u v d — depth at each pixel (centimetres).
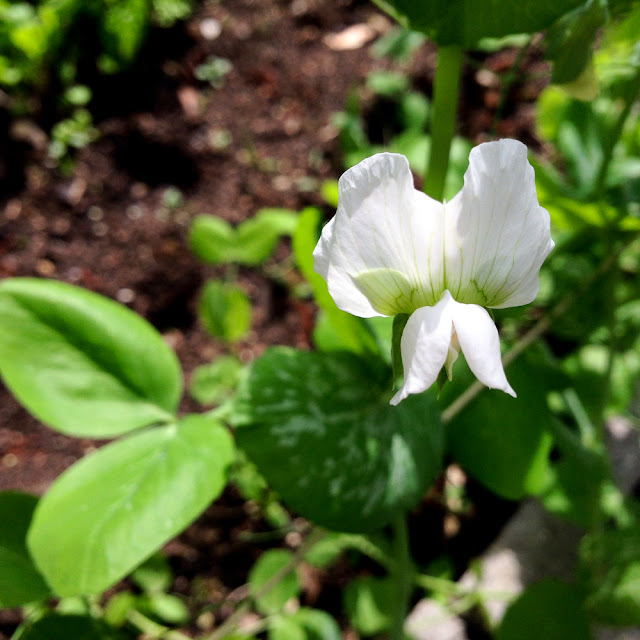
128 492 11
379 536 18
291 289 25
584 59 10
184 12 31
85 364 13
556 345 22
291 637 17
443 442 12
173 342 24
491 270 8
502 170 7
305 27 31
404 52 25
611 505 18
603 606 15
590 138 18
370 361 13
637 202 15
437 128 11
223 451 12
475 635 18
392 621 15
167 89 29
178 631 19
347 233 7
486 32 10
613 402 18
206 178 27
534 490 14
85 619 13
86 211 26
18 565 11
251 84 30
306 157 28
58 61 28
